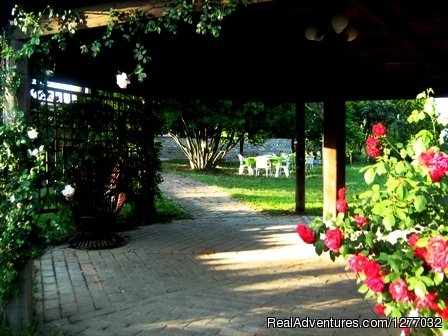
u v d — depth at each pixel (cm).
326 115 709
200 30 295
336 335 326
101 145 682
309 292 422
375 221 240
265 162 1734
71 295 411
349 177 1662
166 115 1390
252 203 1029
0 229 332
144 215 811
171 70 643
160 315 363
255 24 438
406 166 232
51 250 575
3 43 339
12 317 334
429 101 260
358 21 451
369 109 2331
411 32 432
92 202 602
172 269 500
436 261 198
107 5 318
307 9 404
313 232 248
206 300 399
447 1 353
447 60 515
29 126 339
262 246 614
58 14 325
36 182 337
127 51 495
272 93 782
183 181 1489
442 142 254
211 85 744
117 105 747
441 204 220
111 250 584
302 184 912
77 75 625
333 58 580
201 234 694
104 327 338
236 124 1514
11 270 328
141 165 800
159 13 304
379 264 226
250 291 425
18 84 336
